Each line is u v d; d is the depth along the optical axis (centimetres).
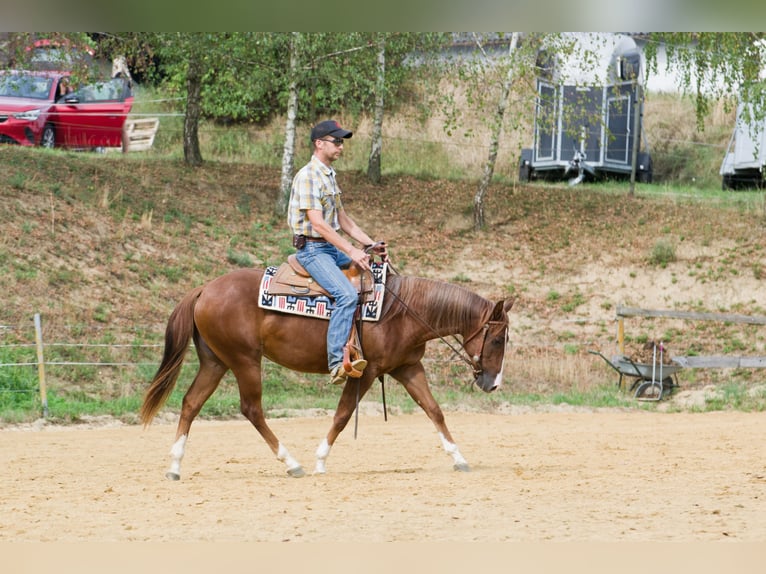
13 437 1327
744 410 1819
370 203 2811
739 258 2606
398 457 1058
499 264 2584
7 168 2411
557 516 619
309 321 857
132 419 1556
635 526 582
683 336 2297
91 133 2800
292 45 2569
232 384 1866
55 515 651
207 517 635
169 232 2397
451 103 2802
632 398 1928
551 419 1627
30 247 2111
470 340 887
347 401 877
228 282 872
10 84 2580
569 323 2352
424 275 2489
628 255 2633
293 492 751
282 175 2673
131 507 684
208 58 2539
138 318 2022
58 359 1789
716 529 568
